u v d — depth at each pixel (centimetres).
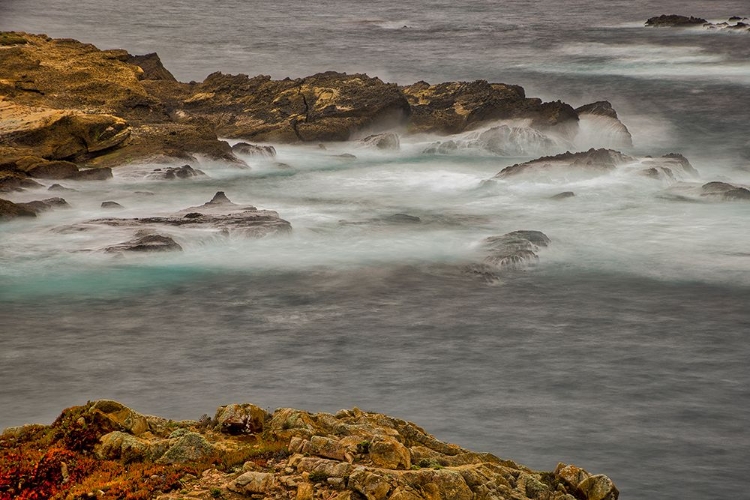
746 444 3128
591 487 2430
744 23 19212
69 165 6919
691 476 2917
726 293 4694
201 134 7888
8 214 5741
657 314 4400
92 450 2389
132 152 7544
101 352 3897
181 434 2436
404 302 4547
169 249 5175
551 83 12662
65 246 5278
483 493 2233
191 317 4328
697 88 11938
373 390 3512
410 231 5775
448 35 18625
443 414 3312
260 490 2141
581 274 4997
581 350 3947
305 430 2436
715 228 5803
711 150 8669
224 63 14512
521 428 3212
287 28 19800
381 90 9044
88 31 19050
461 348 3956
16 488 2198
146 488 2155
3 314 4338
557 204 6406
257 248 5350
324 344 3994
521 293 4694
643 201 6450
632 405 3412
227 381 3584
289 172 7519
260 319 4306
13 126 7281
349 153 8344
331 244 5478
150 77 10319
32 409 3328
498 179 6962
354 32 19125
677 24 19488
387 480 2142
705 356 3897
